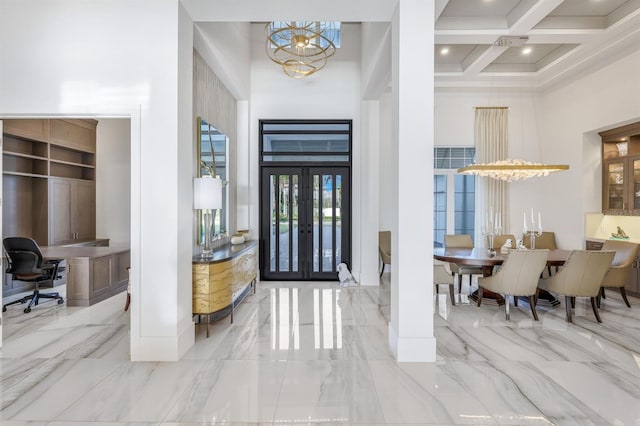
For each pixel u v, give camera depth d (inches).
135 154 124.8
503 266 167.0
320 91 259.1
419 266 124.2
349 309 187.5
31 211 239.0
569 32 189.0
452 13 186.5
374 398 99.0
